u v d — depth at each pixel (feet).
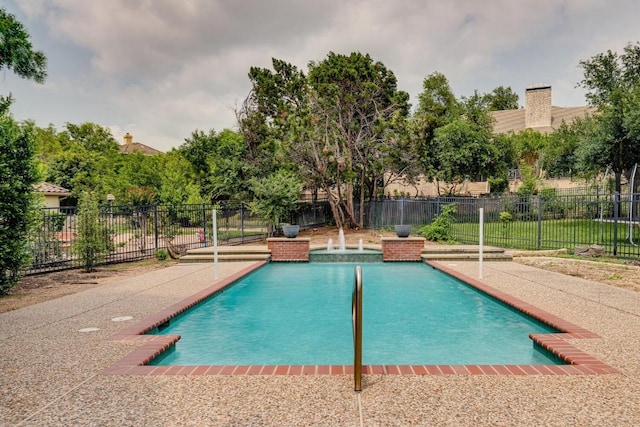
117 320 18.80
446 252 42.19
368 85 68.03
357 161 70.13
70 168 108.27
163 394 11.00
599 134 62.39
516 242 52.80
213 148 113.09
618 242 50.49
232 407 10.24
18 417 9.77
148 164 121.29
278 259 42.78
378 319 21.76
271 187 58.44
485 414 9.82
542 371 12.53
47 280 31.55
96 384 11.67
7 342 15.62
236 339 18.44
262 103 77.36
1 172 25.72
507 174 97.19
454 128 86.28
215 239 30.42
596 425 9.28
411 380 11.94
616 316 18.78
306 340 18.31
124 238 55.42
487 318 21.71
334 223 76.59
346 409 10.12
